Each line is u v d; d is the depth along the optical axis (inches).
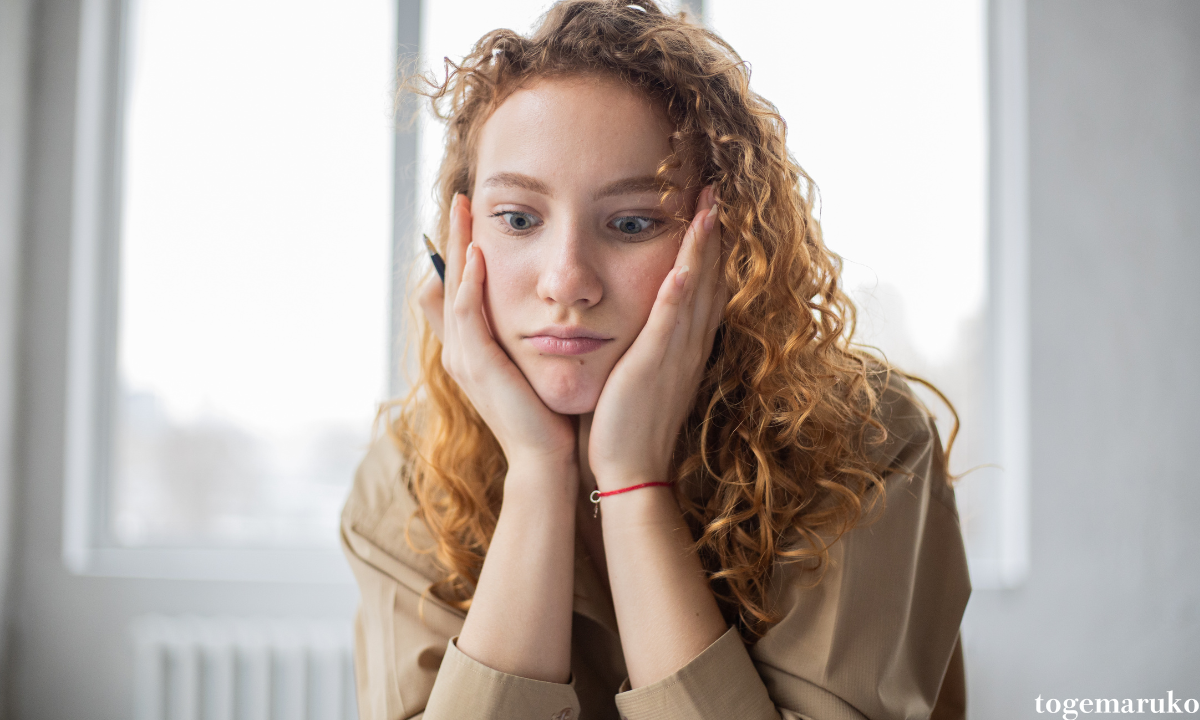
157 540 69.9
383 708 25.3
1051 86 69.4
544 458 24.0
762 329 24.9
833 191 71.8
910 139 71.7
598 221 22.2
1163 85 68.7
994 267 71.0
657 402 23.3
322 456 70.9
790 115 72.1
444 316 26.3
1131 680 66.2
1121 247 68.4
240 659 62.1
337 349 71.2
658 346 22.5
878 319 70.2
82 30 68.5
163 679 61.2
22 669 65.1
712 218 22.7
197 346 70.8
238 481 70.6
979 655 66.7
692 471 25.5
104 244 70.5
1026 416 67.9
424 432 30.0
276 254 71.3
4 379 64.2
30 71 67.1
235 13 72.1
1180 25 68.7
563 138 21.3
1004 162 71.1
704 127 22.9
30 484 66.1
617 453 23.4
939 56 71.9
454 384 29.1
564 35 22.4
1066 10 69.6
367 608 27.1
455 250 25.6
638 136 21.6
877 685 21.9
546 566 23.3
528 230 22.7
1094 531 67.2
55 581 65.8
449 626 25.7
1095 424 67.7
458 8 70.4
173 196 71.3
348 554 28.5
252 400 70.9
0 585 63.7
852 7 72.3
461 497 27.5
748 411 25.2
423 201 35.0
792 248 25.4
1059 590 67.0
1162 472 67.2
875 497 23.3
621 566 22.8
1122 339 68.0
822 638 22.1
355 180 71.7
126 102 71.4
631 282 22.5
